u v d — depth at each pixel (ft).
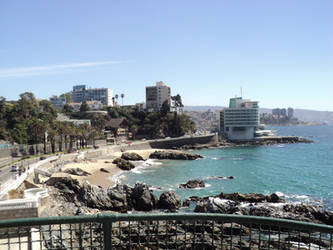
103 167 301.84
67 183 191.21
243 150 490.90
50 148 363.35
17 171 204.64
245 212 140.56
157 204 172.45
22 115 446.19
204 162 358.43
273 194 174.40
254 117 618.85
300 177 258.57
